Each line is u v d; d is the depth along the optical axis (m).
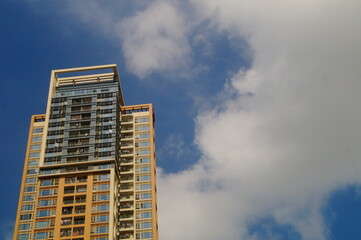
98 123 134.62
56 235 112.06
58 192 120.25
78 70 147.75
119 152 137.12
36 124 142.75
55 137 132.25
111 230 112.38
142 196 130.88
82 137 131.38
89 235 111.62
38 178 123.62
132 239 122.25
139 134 143.88
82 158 127.50
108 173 123.81
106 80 148.88
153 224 125.38
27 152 136.38
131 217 126.56
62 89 143.62
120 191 130.75
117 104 141.25
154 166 138.38
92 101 140.12
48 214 116.06
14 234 118.44
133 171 135.25
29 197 126.25
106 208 116.38
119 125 141.50
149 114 148.88
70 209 116.81
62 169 125.19
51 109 138.62
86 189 120.56
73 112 137.50
